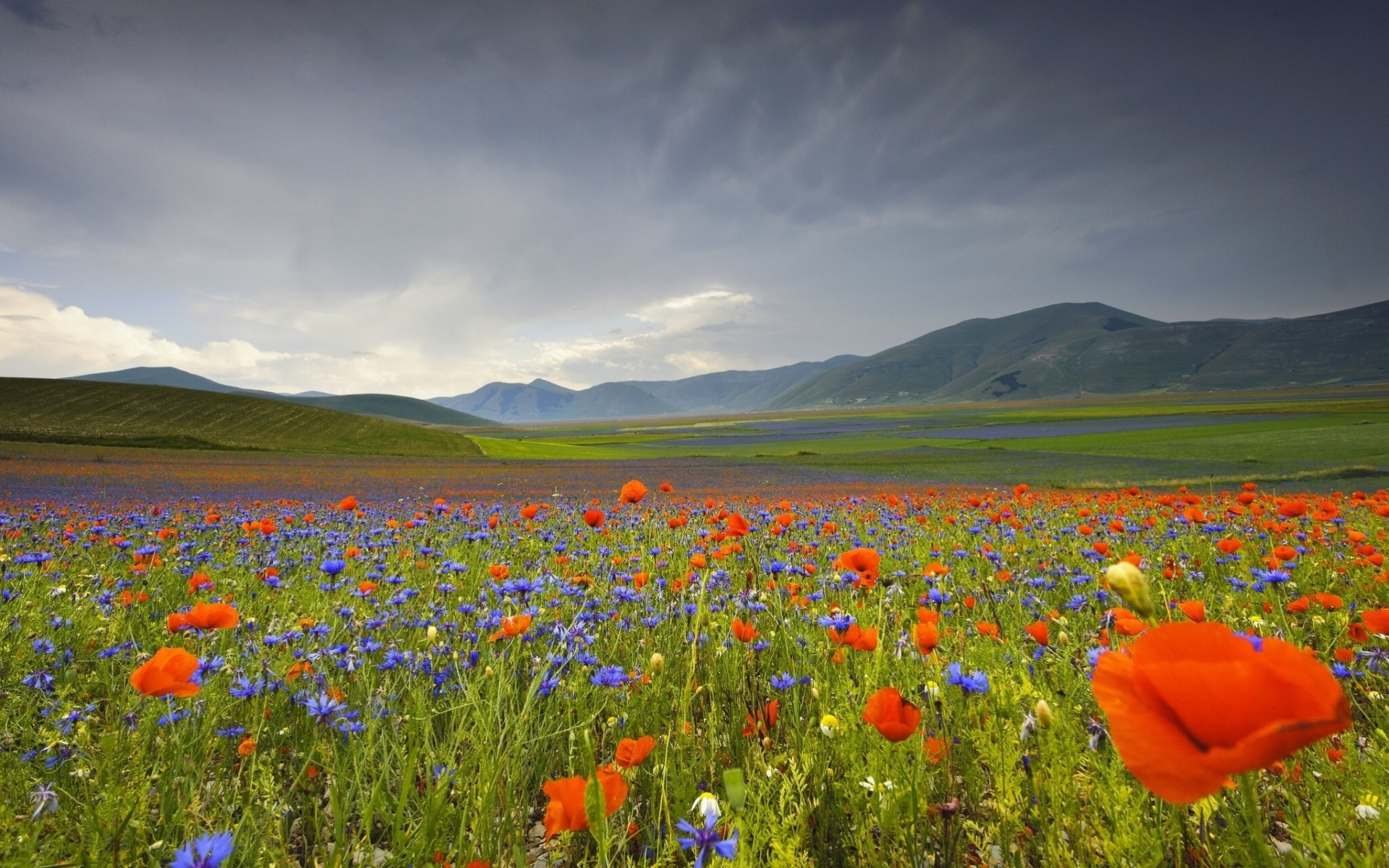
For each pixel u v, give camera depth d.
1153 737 0.75
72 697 3.12
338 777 2.50
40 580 5.49
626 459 65.75
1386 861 1.63
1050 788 1.98
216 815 2.26
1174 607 4.09
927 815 2.09
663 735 2.78
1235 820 1.88
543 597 4.83
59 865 1.88
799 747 2.48
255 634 4.01
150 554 6.24
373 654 3.75
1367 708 2.94
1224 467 37.41
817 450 75.94
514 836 2.17
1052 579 5.85
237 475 35.94
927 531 9.52
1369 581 5.12
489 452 72.31
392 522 9.52
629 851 2.27
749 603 4.06
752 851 1.87
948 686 2.51
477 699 2.63
